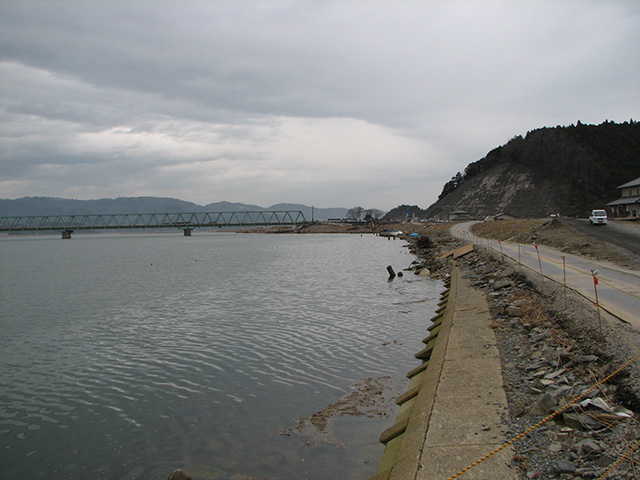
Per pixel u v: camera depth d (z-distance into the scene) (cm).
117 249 12900
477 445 939
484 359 1472
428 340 2091
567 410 1018
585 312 1719
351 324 2550
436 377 1353
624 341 1348
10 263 8169
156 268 6531
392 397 1520
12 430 1412
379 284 4131
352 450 1200
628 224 6172
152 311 3170
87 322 2897
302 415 1419
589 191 17150
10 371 1939
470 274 3572
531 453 895
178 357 2055
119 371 1906
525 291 2361
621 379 1122
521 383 1247
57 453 1276
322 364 1878
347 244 11831
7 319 3059
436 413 1101
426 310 2909
